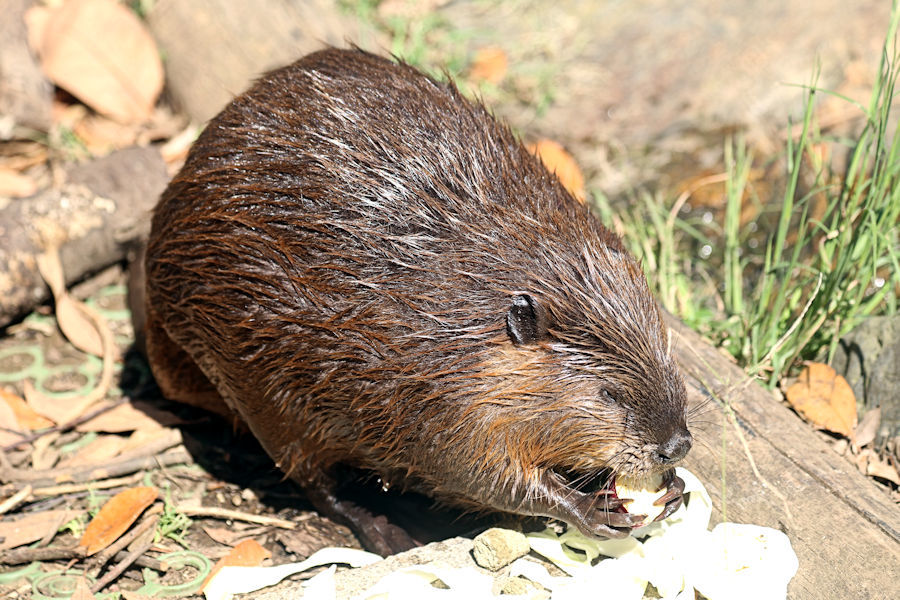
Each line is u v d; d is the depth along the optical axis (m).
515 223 4.63
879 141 5.62
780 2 9.12
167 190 5.26
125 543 5.15
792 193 5.94
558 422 4.50
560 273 4.53
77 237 6.87
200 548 5.23
